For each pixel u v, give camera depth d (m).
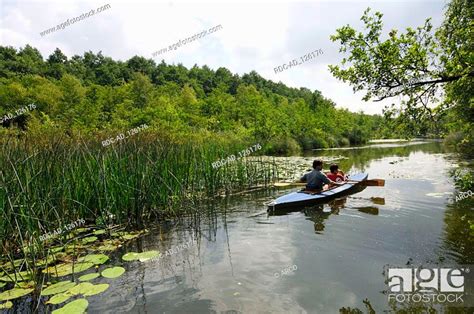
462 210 5.77
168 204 6.30
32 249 3.74
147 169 5.94
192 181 6.92
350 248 4.20
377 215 5.66
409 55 5.29
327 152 25.86
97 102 30.70
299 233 4.89
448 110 5.97
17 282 3.48
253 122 27.62
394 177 9.78
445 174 9.96
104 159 5.63
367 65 5.59
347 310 2.81
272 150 25.00
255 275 3.54
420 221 5.22
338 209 6.22
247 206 6.97
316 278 3.41
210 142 9.33
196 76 78.62
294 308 2.86
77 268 3.86
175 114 23.09
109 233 5.11
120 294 3.21
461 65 5.17
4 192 4.12
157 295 3.16
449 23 5.75
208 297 3.10
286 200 6.60
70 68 63.03
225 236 4.93
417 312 2.75
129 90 35.66
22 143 4.98
